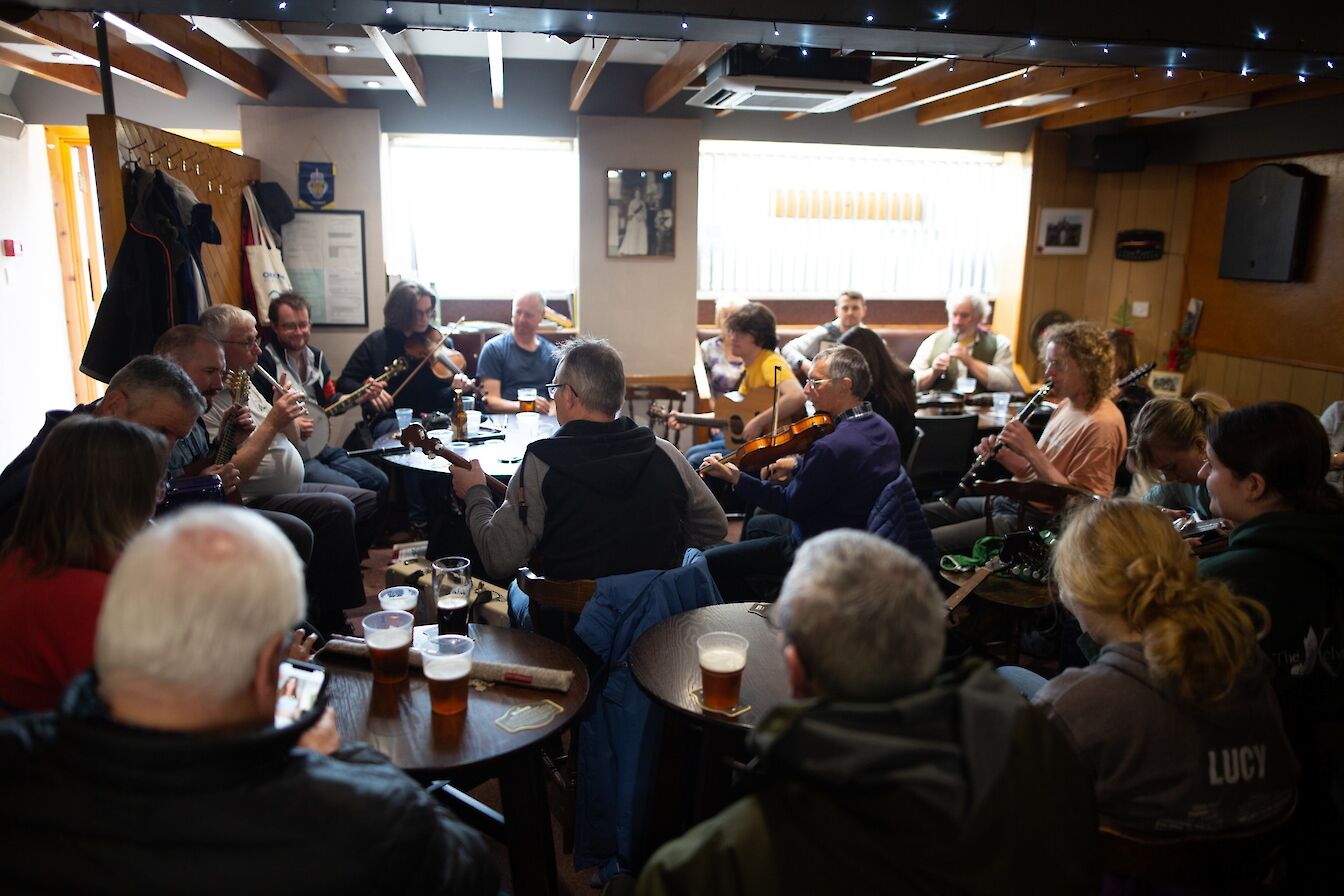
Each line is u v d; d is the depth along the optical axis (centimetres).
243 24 356
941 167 673
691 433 614
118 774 88
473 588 282
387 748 162
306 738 129
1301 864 161
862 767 92
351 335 566
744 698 183
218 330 342
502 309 625
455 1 262
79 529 149
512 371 495
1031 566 287
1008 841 95
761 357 450
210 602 93
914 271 686
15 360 562
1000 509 357
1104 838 133
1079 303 685
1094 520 146
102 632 94
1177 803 130
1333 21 319
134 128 383
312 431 383
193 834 90
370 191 552
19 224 566
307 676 154
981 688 101
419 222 604
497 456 367
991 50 316
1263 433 183
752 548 336
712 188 644
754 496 304
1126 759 131
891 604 100
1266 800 133
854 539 108
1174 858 131
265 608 97
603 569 228
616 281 596
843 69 423
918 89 507
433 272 612
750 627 215
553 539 228
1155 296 677
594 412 232
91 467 149
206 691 93
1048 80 487
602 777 218
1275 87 489
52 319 613
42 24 367
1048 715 136
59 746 91
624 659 218
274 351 425
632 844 214
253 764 93
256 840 92
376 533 424
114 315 372
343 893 94
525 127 573
